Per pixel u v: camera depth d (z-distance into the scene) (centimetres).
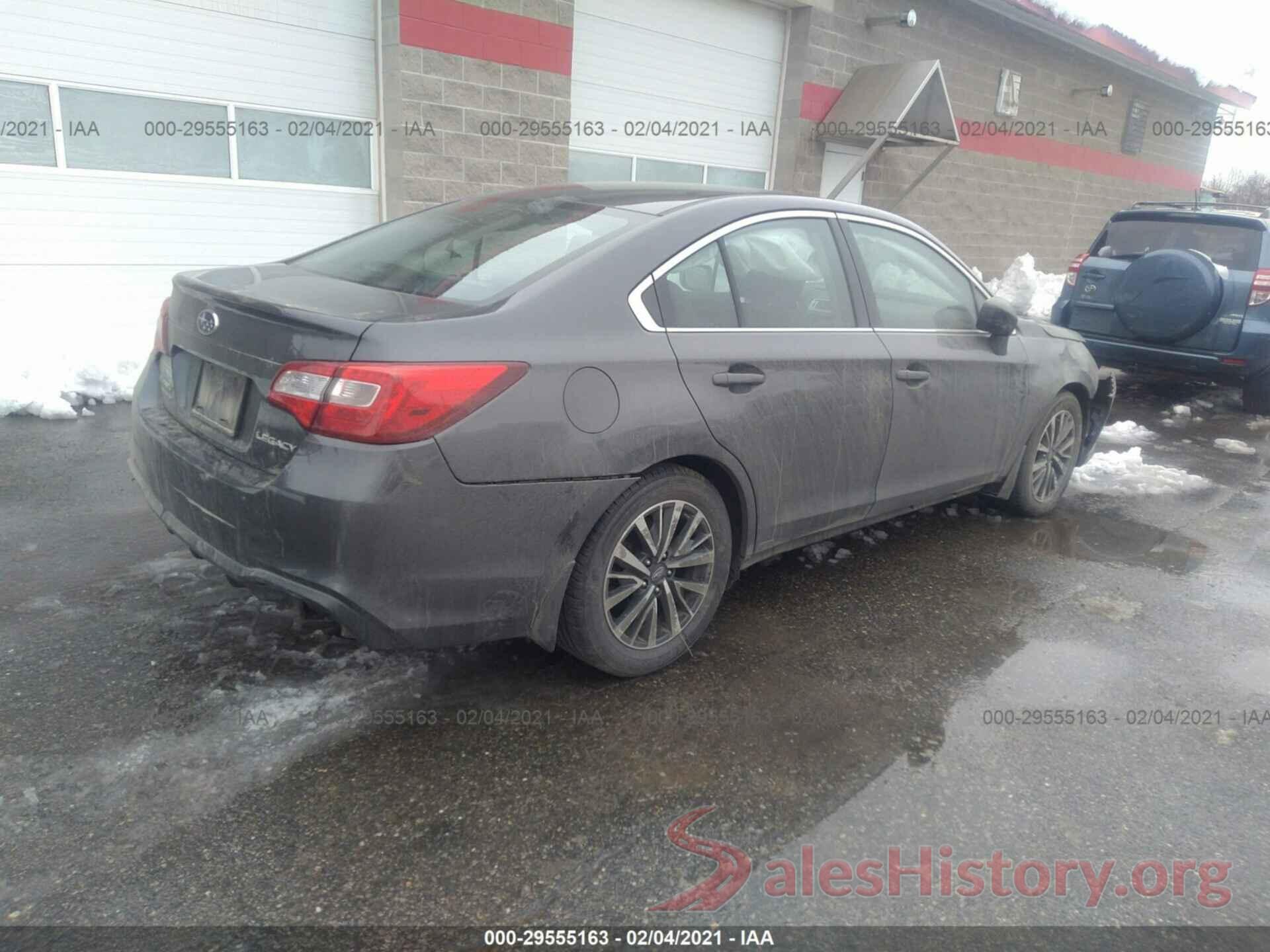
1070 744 294
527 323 267
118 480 465
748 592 393
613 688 307
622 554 294
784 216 352
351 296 282
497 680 307
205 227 736
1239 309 774
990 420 438
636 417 284
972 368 416
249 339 265
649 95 1013
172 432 296
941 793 266
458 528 253
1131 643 367
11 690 282
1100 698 323
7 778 244
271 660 308
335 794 247
